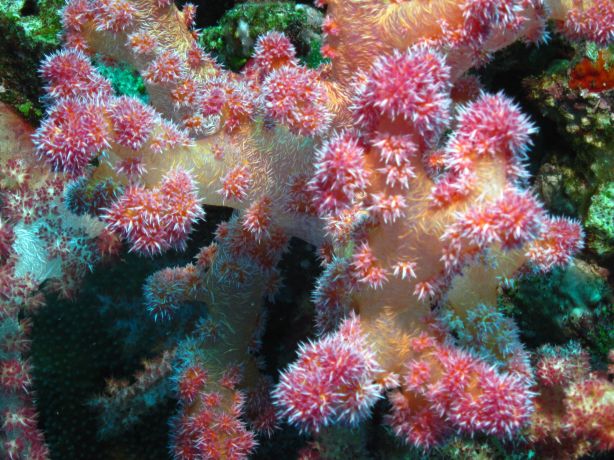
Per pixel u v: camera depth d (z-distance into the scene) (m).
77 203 0.38
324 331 0.39
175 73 0.40
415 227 0.32
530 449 0.41
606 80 0.45
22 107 0.55
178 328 0.51
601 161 0.46
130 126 0.34
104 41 0.40
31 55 0.53
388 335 0.34
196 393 0.44
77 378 0.51
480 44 0.33
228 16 0.52
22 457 0.46
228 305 0.44
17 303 0.45
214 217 0.53
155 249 0.35
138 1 0.39
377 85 0.30
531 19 0.34
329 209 0.32
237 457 0.42
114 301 0.52
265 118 0.37
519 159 0.31
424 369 0.34
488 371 0.32
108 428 0.50
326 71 0.38
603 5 0.35
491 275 0.37
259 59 0.36
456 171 0.31
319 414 0.31
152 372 0.50
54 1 0.54
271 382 0.46
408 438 0.35
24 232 0.46
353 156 0.31
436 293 0.34
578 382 0.39
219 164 0.38
